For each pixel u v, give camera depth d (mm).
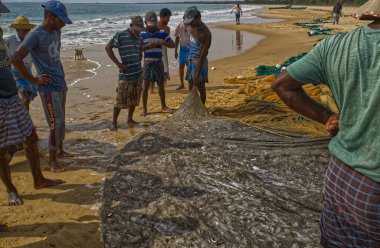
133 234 3299
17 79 6543
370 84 1682
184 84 10883
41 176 4738
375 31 1707
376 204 1728
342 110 1828
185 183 4051
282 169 4160
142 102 8500
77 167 5445
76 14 78562
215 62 14891
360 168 1761
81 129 7145
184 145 4988
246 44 21344
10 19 55438
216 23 43094
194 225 3326
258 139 5055
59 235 3756
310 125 6129
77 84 10945
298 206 3475
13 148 4461
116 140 6547
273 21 44875
